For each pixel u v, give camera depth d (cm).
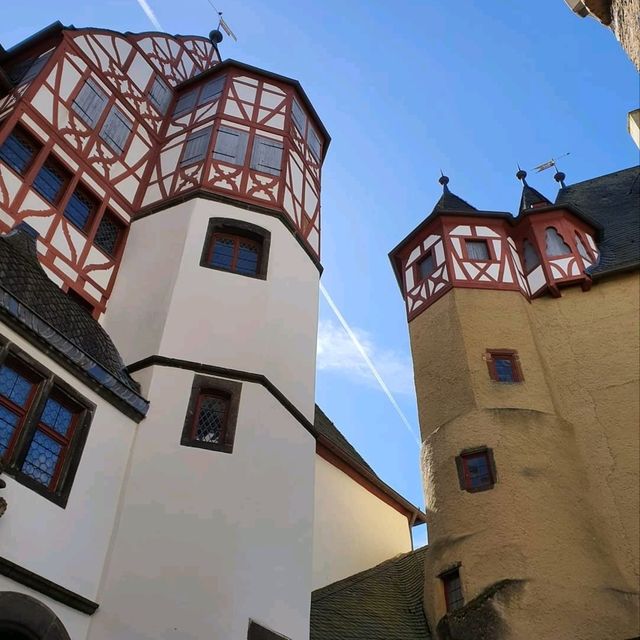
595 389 1568
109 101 1540
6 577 774
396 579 1702
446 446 1549
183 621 878
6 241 1054
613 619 1216
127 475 988
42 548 828
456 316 1752
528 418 1517
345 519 1847
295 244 1473
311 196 1667
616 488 1405
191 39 1992
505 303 1761
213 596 909
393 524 2050
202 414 1104
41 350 920
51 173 1319
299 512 1117
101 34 1596
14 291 944
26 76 1430
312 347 1356
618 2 1022
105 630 848
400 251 2073
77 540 880
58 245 1255
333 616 1401
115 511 952
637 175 2317
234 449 1062
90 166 1410
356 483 1978
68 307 1047
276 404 1176
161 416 1062
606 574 1291
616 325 1652
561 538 1327
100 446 967
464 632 1260
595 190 2391
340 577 1717
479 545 1367
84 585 866
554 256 1848
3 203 1177
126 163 1522
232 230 1396
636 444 1434
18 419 866
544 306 1784
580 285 1772
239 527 984
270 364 1209
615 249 1877
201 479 1012
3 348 862
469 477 1482
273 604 981
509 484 1416
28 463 868
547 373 1638
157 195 1506
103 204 1402
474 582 1327
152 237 1398
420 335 1834
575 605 1234
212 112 1652
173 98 1791
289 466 1140
